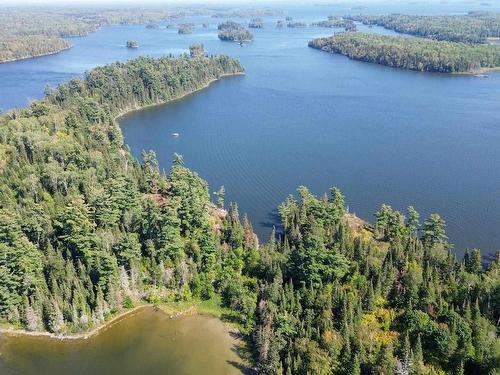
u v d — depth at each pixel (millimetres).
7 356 131500
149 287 152125
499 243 189125
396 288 138625
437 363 118062
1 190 183625
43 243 159875
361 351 117438
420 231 194875
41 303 141000
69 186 194250
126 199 174000
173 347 134000
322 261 143625
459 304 133375
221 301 150250
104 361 130000
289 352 122125
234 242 168625
